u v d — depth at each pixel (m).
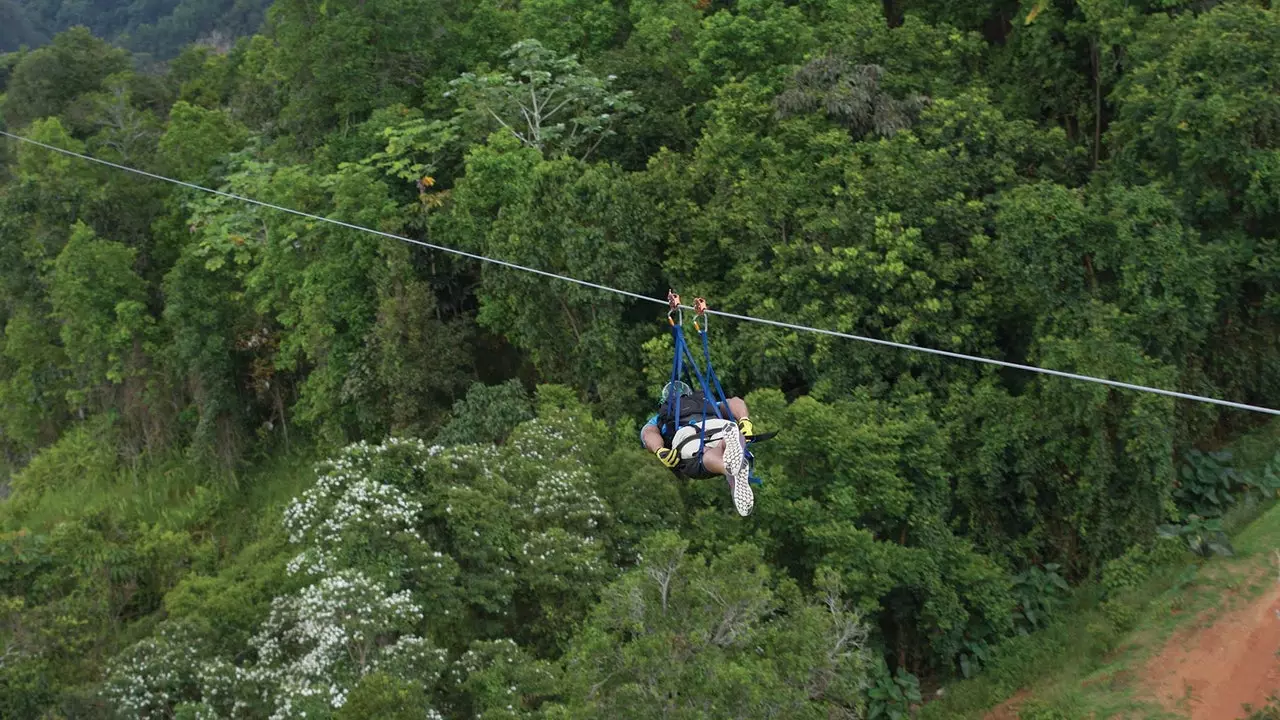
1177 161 22.56
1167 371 20.25
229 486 31.69
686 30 30.06
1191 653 19.09
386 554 18.61
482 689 17.00
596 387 24.59
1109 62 25.78
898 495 20.08
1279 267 21.91
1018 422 21.19
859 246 22.09
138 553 26.03
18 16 88.62
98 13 96.56
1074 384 20.09
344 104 30.58
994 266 22.05
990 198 22.75
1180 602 20.02
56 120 35.84
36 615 22.56
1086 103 26.67
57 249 34.56
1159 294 20.94
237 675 18.70
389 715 15.45
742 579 16.42
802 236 22.94
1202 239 22.39
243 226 31.48
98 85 44.53
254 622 21.28
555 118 28.67
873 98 24.27
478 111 27.42
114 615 25.23
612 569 19.27
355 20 30.20
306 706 16.31
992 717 19.70
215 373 31.86
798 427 20.03
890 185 22.39
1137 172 23.33
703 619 15.80
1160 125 22.31
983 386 21.75
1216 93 21.78
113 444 33.41
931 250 22.75
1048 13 26.52
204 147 36.06
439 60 32.12
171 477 32.25
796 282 22.19
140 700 18.91
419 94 32.03
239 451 32.41
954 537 20.78
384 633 17.84
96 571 25.23
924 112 23.91
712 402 9.93
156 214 36.09
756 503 19.94
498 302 25.70
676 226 24.58
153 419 33.28
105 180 35.88
